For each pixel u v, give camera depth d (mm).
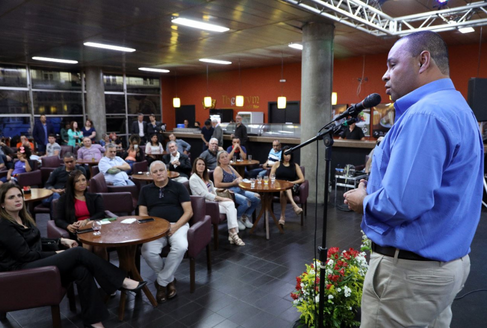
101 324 2670
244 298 3172
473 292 3127
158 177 3492
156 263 3105
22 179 5566
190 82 14648
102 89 12312
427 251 1138
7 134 10938
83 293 2613
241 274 3670
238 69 12984
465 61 8570
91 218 3439
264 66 12258
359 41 8023
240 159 7789
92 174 6465
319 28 6180
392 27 6352
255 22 6121
